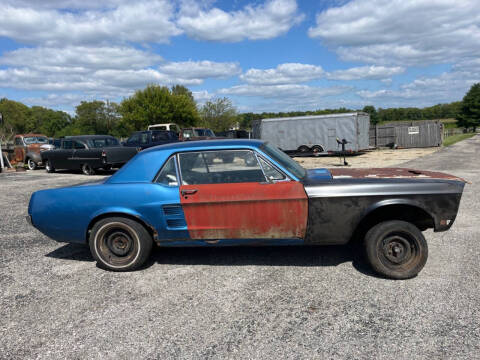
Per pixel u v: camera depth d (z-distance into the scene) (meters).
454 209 3.72
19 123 99.88
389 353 2.59
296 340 2.79
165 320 3.17
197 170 4.10
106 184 4.23
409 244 3.72
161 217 4.06
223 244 4.08
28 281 4.13
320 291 3.59
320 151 21.16
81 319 3.25
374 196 3.75
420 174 4.21
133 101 48.84
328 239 3.91
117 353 2.72
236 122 59.03
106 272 4.32
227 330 2.98
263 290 3.67
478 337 2.73
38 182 13.01
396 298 3.38
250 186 3.95
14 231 6.36
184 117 48.47
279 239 3.96
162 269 4.34
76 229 4.27
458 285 3.59
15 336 3.02
